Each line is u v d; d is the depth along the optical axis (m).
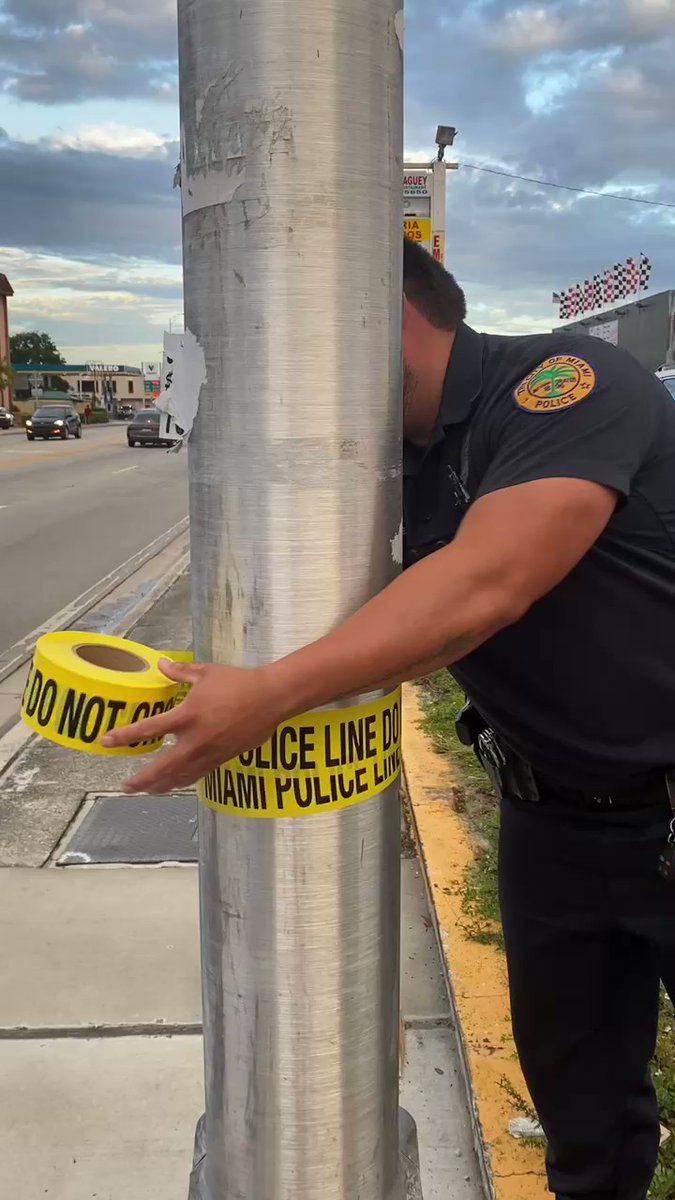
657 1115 1.81
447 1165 2.06
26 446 33.78
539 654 1.44
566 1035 1.71
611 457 1.21
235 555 1.15
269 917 1.21
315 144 1.05
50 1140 2.12
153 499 16.12
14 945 2.80
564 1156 1.80
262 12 1.03
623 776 1.48
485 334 1.53
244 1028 1.24
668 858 1.46
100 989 2.60
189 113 1.10
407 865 3.28
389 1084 1.33
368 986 1.26
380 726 1.22
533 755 1.54
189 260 1.14
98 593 8.31
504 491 1.17
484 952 2.54
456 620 1.07
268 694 1.02
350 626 1.05
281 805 1.17
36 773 4.16
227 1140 1.29
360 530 1.16
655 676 1.42
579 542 1.16
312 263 1.07
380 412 1.16
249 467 1.12
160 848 3.42
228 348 1.11
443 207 10.54
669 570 1.39
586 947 1.64
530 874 1.65
